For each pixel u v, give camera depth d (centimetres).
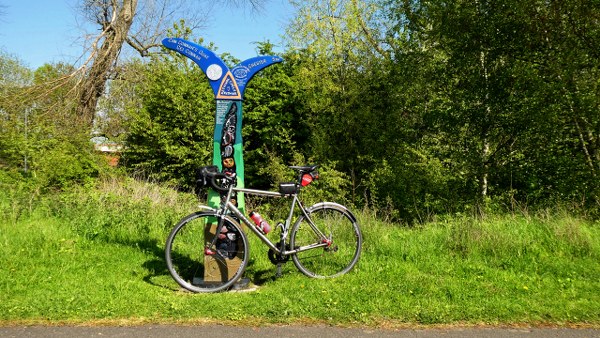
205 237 496
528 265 555
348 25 1566
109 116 1986
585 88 1128
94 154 1530
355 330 378
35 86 1894
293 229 516
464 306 421
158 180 1672
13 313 393
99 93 2034
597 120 1116
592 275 523
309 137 1700
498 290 468
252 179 1788
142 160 1734
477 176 1400
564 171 1195
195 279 504
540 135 1254
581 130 1193
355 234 538
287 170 1541
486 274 523
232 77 514
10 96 1828
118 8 2045
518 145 1369
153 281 504
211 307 416
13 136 1269
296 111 1783
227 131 512
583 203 1037
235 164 512
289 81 1741
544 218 708
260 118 1744
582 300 440
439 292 458
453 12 1333
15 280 478
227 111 513
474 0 1320
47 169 1191
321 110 1606
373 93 1619
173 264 526
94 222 698
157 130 1652
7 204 798
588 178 1144
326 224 529
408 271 532
